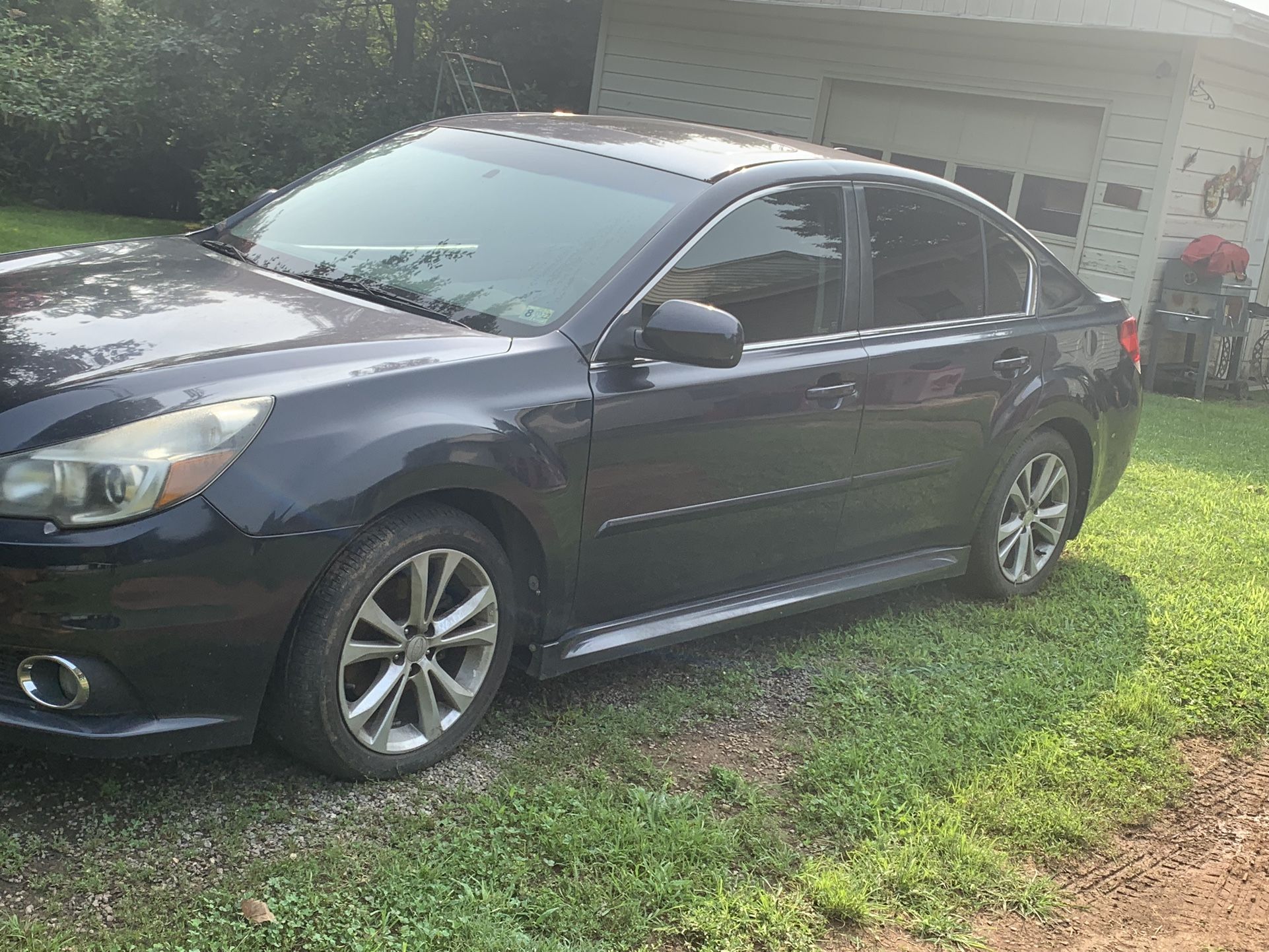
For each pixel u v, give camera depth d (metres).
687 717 3.81
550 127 4.46
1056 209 12.15
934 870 3.10
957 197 4.77
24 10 21.45
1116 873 3.29
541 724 3.61
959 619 4.93
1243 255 11.62
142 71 17.64
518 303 3.55
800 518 4.12
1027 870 3.22
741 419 3.76
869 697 4.03
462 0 20.84
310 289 3.64
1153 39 11.12
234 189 16.88
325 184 4.39
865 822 3.28
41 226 14.75
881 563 4.62
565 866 2.91
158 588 2.68
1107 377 5.35
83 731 2.72
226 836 2.85
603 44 14.67
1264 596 5.46
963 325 4.66
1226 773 3.95
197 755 3.19
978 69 12.28
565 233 3.77
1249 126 12.52
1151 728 4.09
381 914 2.63
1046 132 12.09
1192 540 6.29
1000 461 4.88
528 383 3.28
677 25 14.09
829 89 13.32
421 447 3.01
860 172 4.36
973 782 3.57
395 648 3.14
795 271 4.03
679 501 3.68
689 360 3.41
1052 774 3.67
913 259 4.49
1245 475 8.06
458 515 3.19
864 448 4.23
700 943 2.73
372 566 3.00
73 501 2.64
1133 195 11.59
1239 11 10.03
